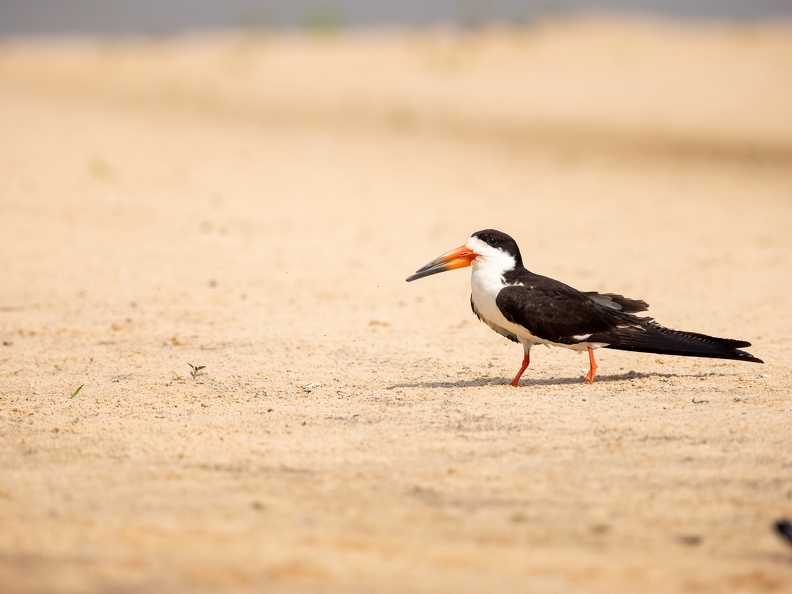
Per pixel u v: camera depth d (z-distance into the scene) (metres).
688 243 21.20
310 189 27.34
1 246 19.45
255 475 8.23
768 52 49.28
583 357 12.78
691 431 9.16
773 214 24.73
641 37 54.12
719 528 7.12
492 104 41.62
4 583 6.07
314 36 61.66
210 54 56.78
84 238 20.41
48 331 14.15
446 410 10.09
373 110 41.50
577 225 23.25
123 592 5.95
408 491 7.83
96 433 9.48
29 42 64.06
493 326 11.29
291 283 17.22
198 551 6.62
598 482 7.97
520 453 8.67
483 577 6.32
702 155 33.00
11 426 9.79
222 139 35.56
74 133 34.94
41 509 7.43
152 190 25.92
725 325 14.30
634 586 6.25
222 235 21.12
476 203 26.05
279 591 6.02
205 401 10.66
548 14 61.81
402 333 14.04
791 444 8.77
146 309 15.38
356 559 6.55
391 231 22.23
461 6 62.91
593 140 35.47
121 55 57.56
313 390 11.09
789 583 6.30
